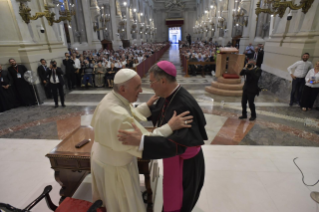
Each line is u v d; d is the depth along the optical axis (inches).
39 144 152.0
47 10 229.5
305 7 204.5
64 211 64.4
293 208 87.4
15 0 230.5
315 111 204.1
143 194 89.7
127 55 442.0
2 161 129.5
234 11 480.4
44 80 248.7
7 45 234.5
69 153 79.9
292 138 151.9
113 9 647.1
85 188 102.7
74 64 323.3
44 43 278.5
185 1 1382.9
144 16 1075.9
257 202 91.0
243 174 109.7
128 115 53.2
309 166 115.9
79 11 532.1
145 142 49.7
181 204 67.7
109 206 64.6
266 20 469.4
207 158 125.6
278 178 106.2
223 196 94.7
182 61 516.7
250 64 167.9
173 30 1499.8
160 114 67.3
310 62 203.8
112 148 55.0
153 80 58.5
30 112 225.3
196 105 60.2
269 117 192.2
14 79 235.6
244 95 179.0
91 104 248.4
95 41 563.2
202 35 1150.3
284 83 242.1
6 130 179.3
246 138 153.3
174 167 63.6
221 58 278.4
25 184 107.5
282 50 246.1
